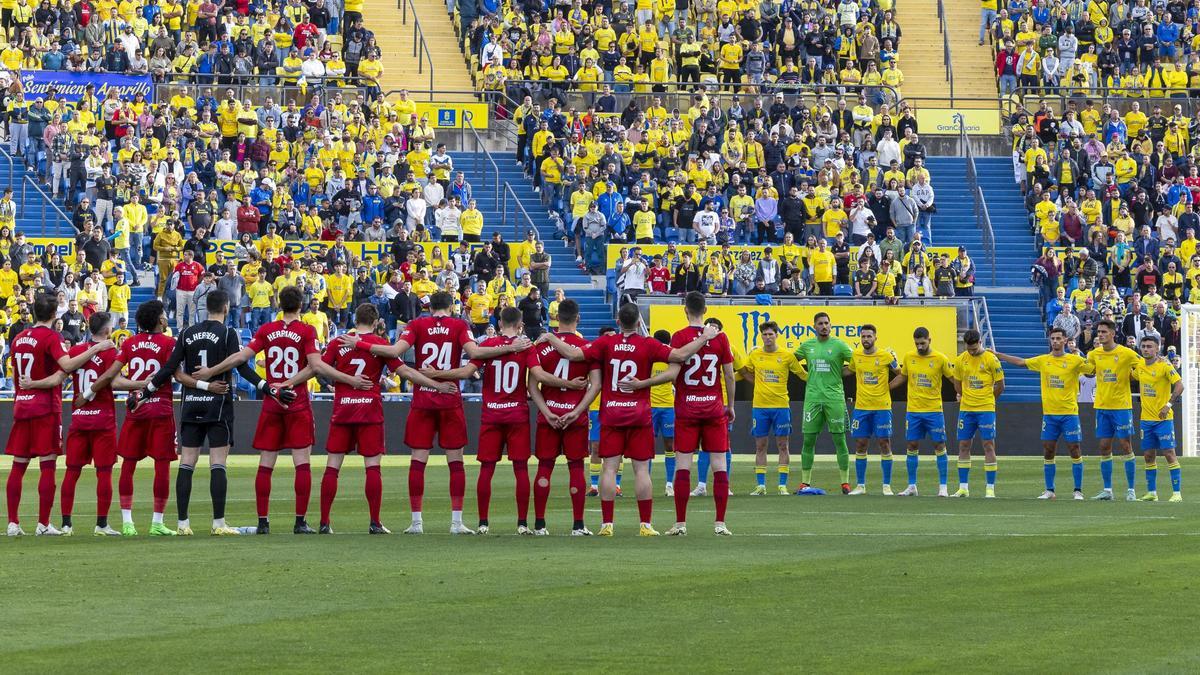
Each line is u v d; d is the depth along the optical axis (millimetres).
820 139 95562
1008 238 94875
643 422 33969
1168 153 98188
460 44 109062
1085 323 83875
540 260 83375
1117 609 22891
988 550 30656
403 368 34188
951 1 116312
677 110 102500
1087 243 91188
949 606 23172
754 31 105750
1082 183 96125
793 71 106188
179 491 34469
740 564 28141
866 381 49906
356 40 100750
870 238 89250
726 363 34281
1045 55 109625
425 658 19234
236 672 18344
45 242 81062
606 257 88438
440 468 67375
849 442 76875
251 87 95938
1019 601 23625
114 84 91688
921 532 34969
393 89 104875
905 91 110438
